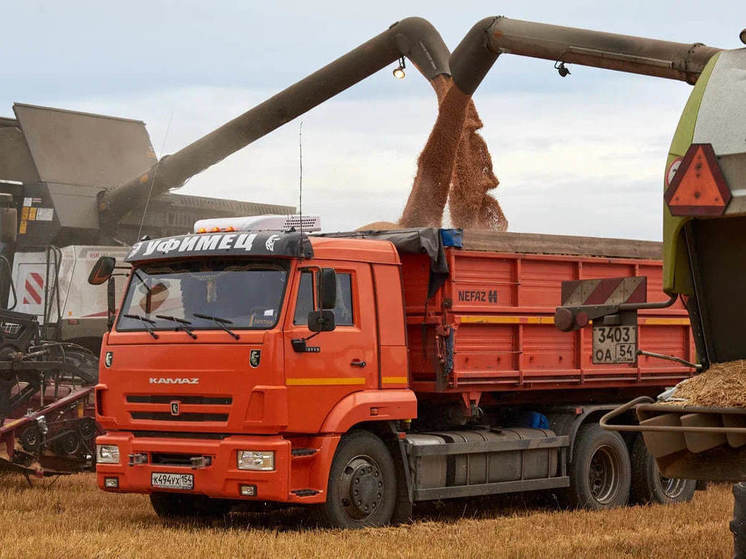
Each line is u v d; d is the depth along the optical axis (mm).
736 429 7312
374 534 11195
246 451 11047
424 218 16719
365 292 12000
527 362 13656
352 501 11648
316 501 11234
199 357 11336
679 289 8164
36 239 20203
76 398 15039
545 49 15492
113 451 11836
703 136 7738
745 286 8031
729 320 8156
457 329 12844
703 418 7582
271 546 10055
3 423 14875
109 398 11922
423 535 11203
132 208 21031
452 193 16969
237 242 11516
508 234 13438
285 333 11148
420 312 12938
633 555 10188
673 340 15422
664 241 8102
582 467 14164
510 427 14273
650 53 14609
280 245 11266
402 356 12305
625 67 14938
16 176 20562
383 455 12023
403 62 18234
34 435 14961
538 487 13602
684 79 14602
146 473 11562
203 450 11227
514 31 15758
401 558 9680
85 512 12578
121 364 11852
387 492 12008
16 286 19938
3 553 9328
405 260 13078
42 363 15547
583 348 14281
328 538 10719
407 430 12445
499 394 14008
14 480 15117
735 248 7996
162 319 11781
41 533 10688
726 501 15172
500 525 12062
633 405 8055
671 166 7902
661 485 14922
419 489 12242
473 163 17172
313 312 11156
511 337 13531
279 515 13000
